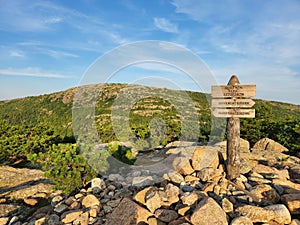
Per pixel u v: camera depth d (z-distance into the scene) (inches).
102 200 177.0
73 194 201.8
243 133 406.6
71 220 156.9
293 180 206.2
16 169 364.5
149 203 144.9
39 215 183.2
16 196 240.7
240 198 152.0
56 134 467.2
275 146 327.9
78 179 202.1
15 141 428.1
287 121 376.8
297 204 143.8
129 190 185.5
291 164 247.3
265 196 154.9
